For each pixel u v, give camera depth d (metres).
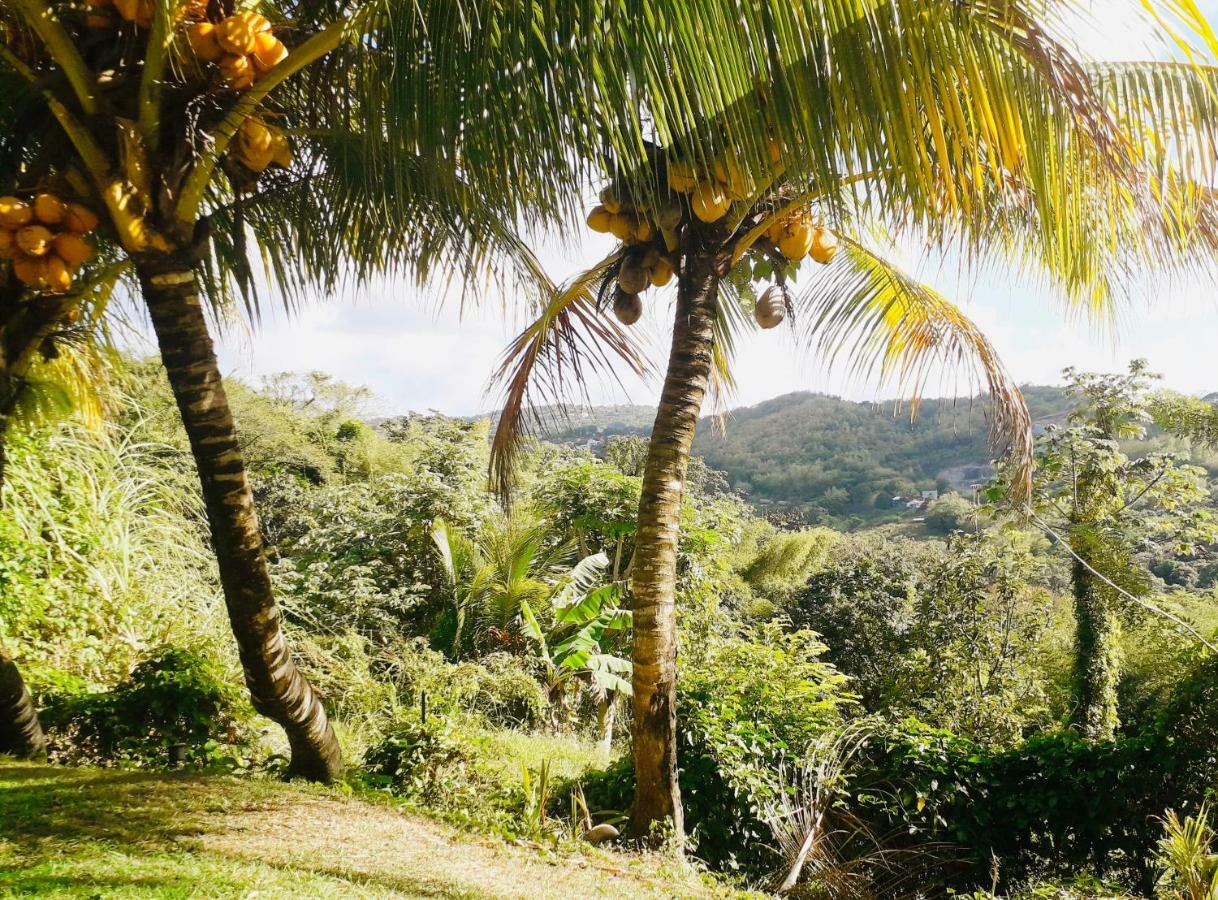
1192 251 4.09
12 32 3.53
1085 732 12.53
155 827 3.21
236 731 5.50
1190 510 13.39
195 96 3.43
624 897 3.60
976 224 3.33
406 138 3.35
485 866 3.61
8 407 4.07
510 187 3.28
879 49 2.57
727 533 15.59
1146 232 4.04
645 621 5.02
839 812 6.25
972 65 2.63
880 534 29.75
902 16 2.55
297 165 4.38
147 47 3.21
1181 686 6.16
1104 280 4.19
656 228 4.87
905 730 6.80
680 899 3.81
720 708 6.66
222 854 3.00
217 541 3.94
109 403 6.02
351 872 3.08
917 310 6.00
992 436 6.26
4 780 3.63
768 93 2.68
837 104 2.62
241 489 3.92
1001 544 14.20
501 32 2.88
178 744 4.93
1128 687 13.86
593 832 4.96
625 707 11.45
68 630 6.10
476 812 4.97
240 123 3.49
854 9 2.54
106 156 3.39
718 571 13.14
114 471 7.48
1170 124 3.33
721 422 7.18
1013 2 2.65
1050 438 13.84
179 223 3.55
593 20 2.62
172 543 7.75
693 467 24.12
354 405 28.03
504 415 6.11
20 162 4.00
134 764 4.75
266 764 5.03
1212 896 4.10
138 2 3.23
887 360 6.41
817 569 22.14
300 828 3.57
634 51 2.63
